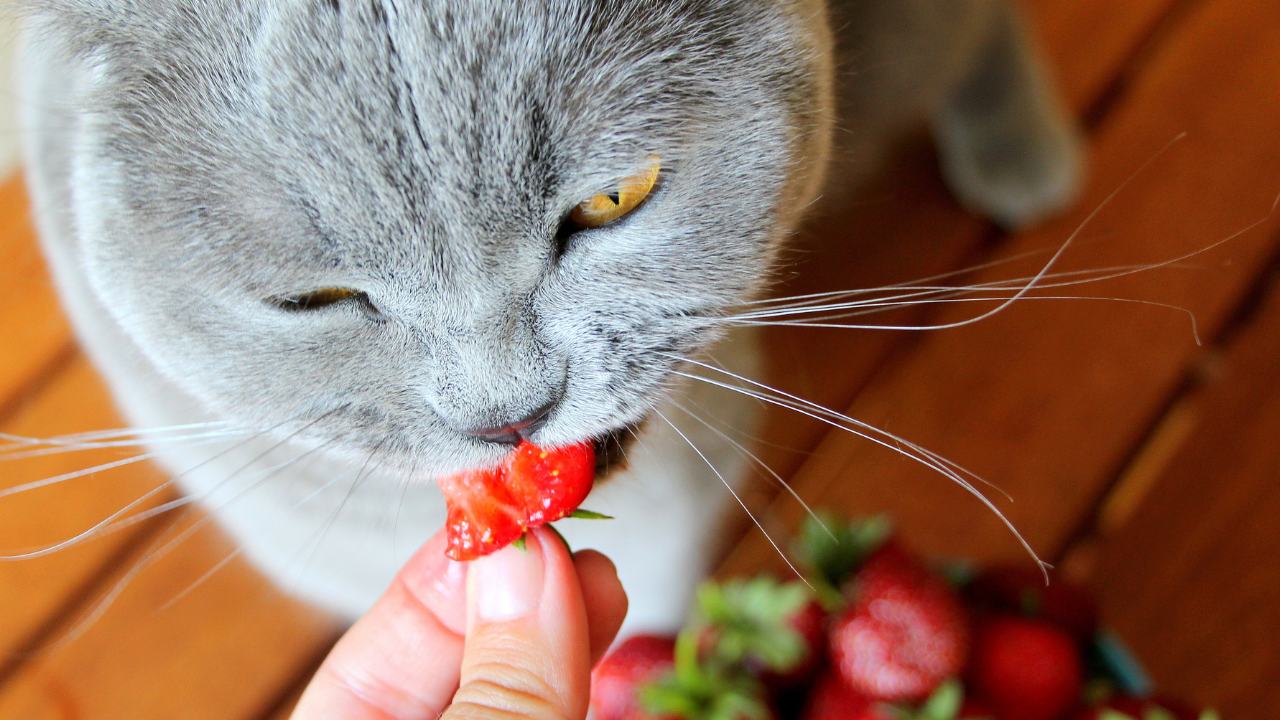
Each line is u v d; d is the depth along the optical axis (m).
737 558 0.34
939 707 0.26
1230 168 0.37
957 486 0.34
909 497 0.34
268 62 0.20
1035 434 0.35
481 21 0.20
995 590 0.30
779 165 0.23
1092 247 0.37
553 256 0.21
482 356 0.22
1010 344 0.36
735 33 0.22
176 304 0.22
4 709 0.33
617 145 0.20
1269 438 0.33
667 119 0.21
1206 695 0.31
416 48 0.20
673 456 0.29
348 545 0.30
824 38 0.25
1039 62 0.37
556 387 0.22
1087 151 0.38
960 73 0.35
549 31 0.20
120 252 0.22
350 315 0.22
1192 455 0.34
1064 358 0.35
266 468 0.27
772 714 0.28
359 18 0.20
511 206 0.20
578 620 0.23
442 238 0.20
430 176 0.20
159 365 0.24
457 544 0.23
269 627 0.34
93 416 0.35
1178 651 0.32
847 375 0.35
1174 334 0.35
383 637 0.25
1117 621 0.32
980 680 0.28
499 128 0.20
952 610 0.28
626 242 0.22
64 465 0.34
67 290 0.27
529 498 0.23
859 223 0.37
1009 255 0.37
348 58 0.20
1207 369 0.35
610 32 0.20
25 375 0.35
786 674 0.29
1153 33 0.39
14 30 0.22
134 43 0.20
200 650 0.34
